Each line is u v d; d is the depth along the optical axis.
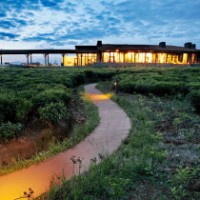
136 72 36.47
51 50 54.38
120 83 22.33
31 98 11.58
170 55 57.59
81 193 4.89
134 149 7.43
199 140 8.47
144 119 11.33
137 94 19.78
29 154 7.78
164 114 12.48
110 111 13.27
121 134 9.12
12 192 5.12
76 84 28.86
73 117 12.79
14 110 9.72
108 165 6.07
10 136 7.96
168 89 18.36
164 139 8.63
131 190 5.24
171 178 5.69
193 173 5.72
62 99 13.45
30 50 53.72
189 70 38.50
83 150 7.56
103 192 5.07
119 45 58.66
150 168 6.02
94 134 9.19
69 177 5.71
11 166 6.41
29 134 8.75
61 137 9.62
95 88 26.23
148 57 56.31
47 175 5.88
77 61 56.91
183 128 9.91
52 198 4.79
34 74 29.42
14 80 21.83
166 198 4.93
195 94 12.66
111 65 51.47
